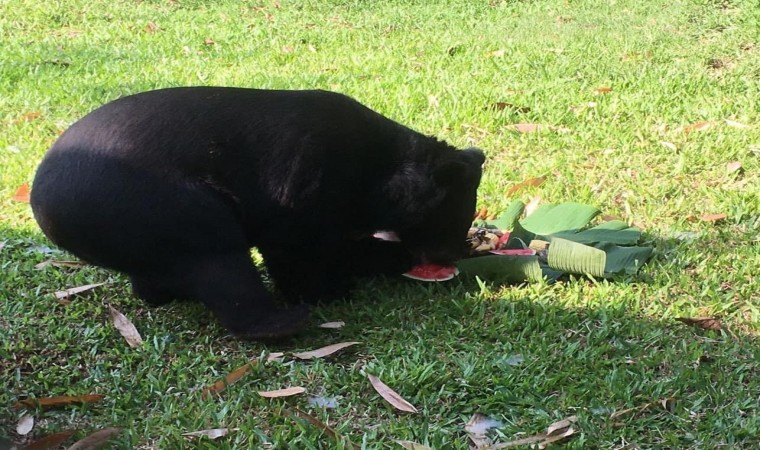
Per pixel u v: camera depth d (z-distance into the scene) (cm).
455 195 487
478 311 473
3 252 518
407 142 486
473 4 984
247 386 432
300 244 475
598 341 453
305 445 404
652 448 405
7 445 405
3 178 579
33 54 784
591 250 485
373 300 488
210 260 450
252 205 463
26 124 637
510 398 424
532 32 864
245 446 407
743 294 482
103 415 420
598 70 721
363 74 727
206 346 457
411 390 429
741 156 595
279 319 455
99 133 446
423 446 402
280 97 470
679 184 570
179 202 444
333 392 431
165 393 430
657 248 515
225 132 456
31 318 470
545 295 482
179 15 952
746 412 419
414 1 1005
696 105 661
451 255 495
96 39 852
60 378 435
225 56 795
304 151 461
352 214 481
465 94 677
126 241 444
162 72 736
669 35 823
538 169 586
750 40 788
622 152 604
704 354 443
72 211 442
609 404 421
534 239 515
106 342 456
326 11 973
